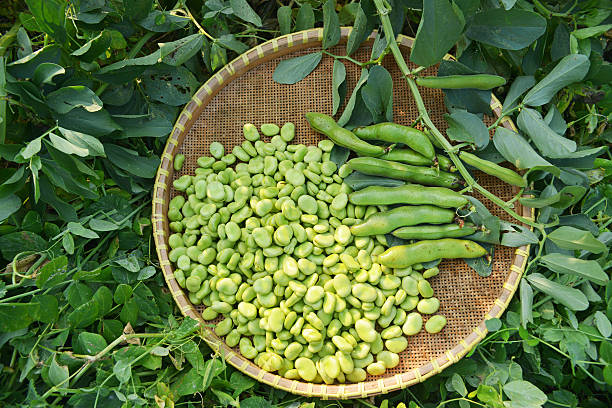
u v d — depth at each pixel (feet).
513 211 3.73
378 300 3.83
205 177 4.17
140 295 3.89
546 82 3.72
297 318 3.86
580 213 4.04
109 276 3.88
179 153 4.26
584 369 3.51
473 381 3.88
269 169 4.10
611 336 3.66
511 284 3.76
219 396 3.69
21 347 3.51
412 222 3.80
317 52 4.22
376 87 3.87
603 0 3.90
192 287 3.94
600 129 4.35
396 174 3.87
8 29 4.56
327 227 3.94
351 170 4.04
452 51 4.39
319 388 3.69
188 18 4.02
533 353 3.73
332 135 4.00
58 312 3.53
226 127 4.29
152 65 3.96
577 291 3.60
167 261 3.96
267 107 4.28
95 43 3.52
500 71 4.20
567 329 3.67
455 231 3.77
